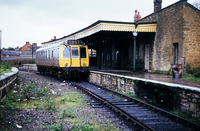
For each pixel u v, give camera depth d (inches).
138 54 709.9
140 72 605.6
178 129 221.6
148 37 636.7
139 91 413.4
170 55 531.5
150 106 310.5
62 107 294.8
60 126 200.1
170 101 361.4
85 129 200.7
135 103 345.4
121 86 474.9
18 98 327.9
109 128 216.7
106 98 378.6
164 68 557.0
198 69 475.2
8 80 338.0
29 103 310.5
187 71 478.9
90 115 262.4
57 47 657.0
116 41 863.7
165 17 551.2
